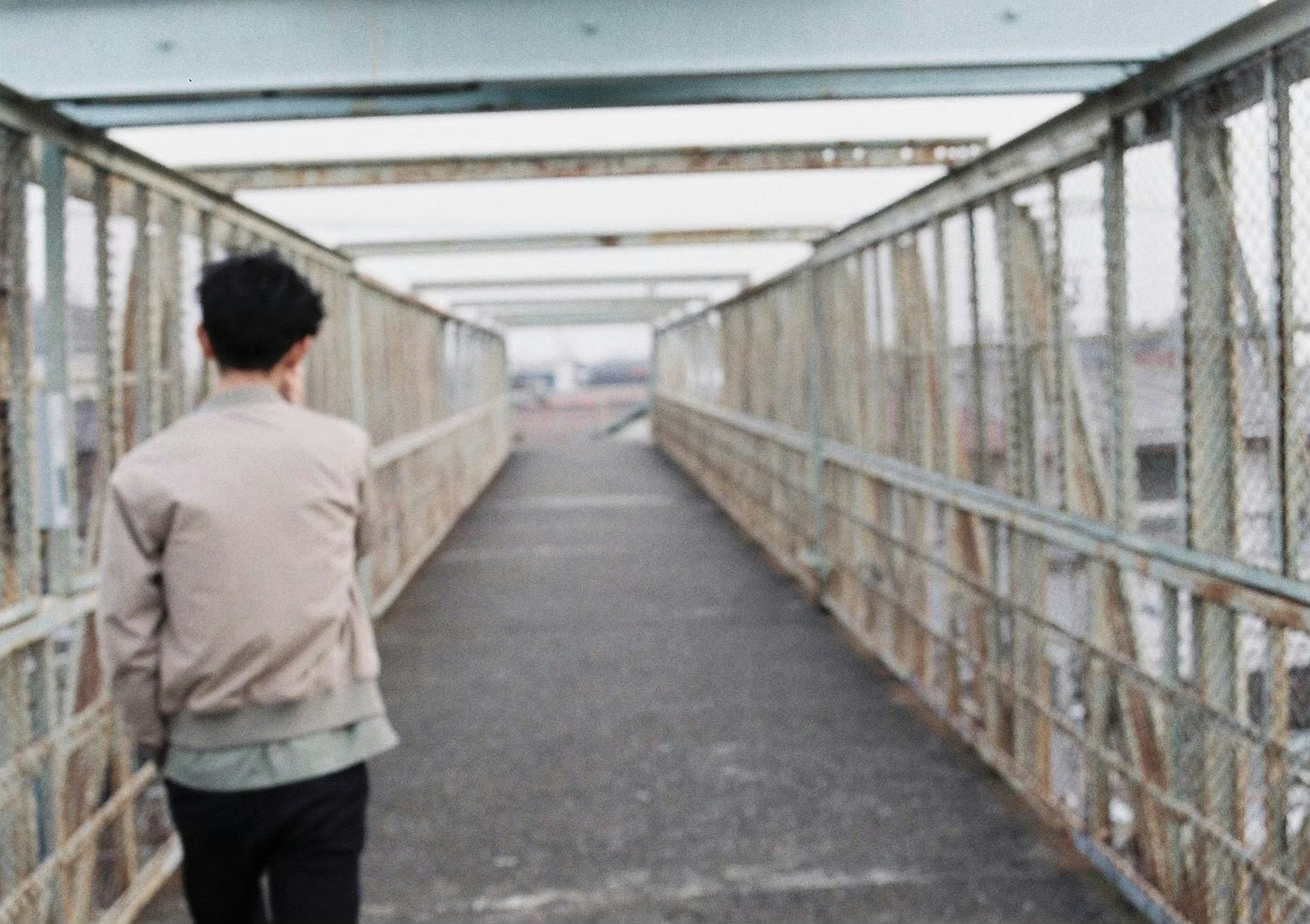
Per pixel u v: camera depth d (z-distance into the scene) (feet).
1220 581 9.39
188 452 6.85
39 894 9.78
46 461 10.13
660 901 11.93
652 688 19.69
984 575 15.53
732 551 33.94
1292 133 8.31
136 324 12.09
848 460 22.17
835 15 10.34
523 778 15.56
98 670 11.26
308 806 7.00
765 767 15.70
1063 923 11.20
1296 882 8.73
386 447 28.27
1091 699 12.17
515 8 10.35
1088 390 12.42
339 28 10.33
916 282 17.76
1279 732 8.96
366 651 7.40
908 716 17.76
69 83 10.24
